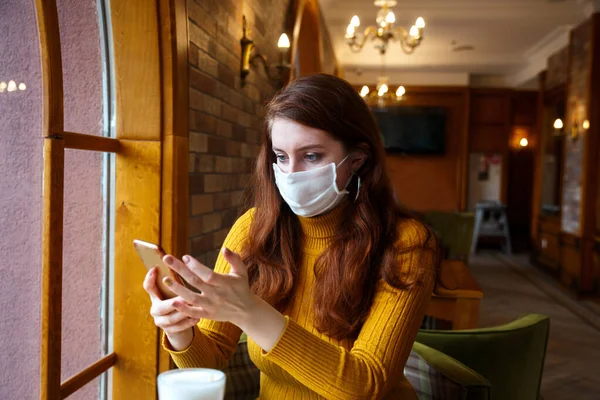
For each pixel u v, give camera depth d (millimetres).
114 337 1774
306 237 1268
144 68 1713
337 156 1149
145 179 1739
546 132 8102
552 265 7590
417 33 5277
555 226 7418
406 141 10359
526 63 9141
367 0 6219
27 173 1353
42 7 1252
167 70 1723
